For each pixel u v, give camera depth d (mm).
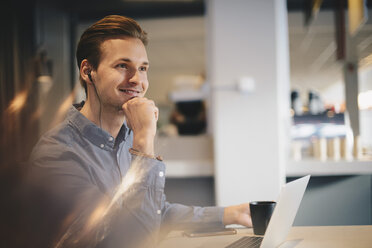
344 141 3000
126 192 997
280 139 2928
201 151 3080
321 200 2969
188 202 3117
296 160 2926
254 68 2936
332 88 13312
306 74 10656
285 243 1006
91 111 1137
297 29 6340
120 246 974
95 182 1066
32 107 4172
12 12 4324
